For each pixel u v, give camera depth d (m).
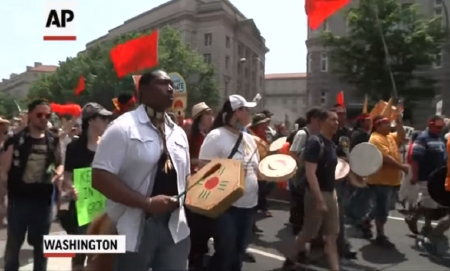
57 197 4.76
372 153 6.40
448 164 5.91
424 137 7.28
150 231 2.80
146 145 2.76
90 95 56.34
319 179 4.98
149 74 2.88
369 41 36.28
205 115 5.92
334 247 5.08
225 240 4.41
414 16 36.97
